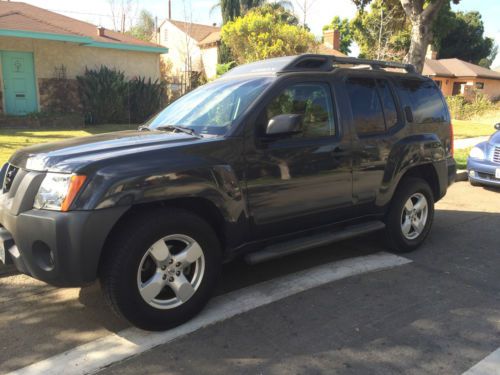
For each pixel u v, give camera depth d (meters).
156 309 3.32
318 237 4.30
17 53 16.06
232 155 3.60
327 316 3.65
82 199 2.99
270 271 4.57
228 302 3.89
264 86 3.95
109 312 3.76
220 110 4.00
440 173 5.36
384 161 4.65
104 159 3.14
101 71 17.31
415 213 5.14
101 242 3.02
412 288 4.18
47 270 3.08
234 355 3.12
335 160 4.23
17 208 3.15
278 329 3.45
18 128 14.56
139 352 3.16
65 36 15.48
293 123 3.50
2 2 19.38
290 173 3.92
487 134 17.47
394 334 3.37
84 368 2.99
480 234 5.86
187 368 2.98
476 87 39.97
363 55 24.95
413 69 5.38
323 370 2.95
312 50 20.86
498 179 8.34
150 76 19.81
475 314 3.68
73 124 15.73
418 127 5.10
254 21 20.50
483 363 3.02
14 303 3.94
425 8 12.16
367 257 4.97
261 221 3.83
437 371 2.94
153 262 3.33
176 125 4.13
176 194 3.27
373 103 4.68
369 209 4.68
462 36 46.91
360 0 15.89
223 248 3.79
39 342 3.33
